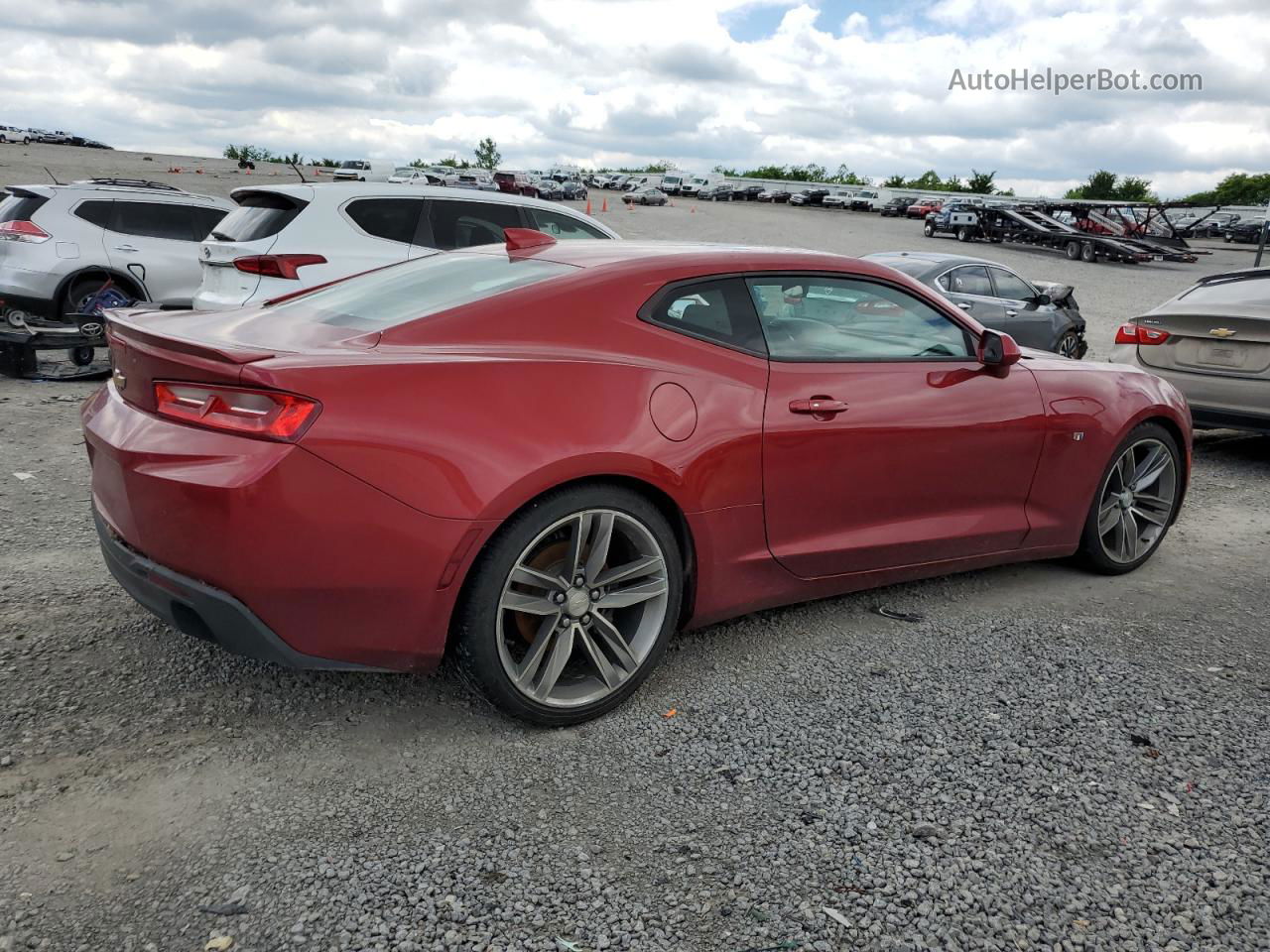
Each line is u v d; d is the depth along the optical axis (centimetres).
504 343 272
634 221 4138
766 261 326
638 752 272
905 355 354
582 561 281
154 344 253
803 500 322
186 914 201
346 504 238
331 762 261
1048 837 237
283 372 234
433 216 786
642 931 201
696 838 233
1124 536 432
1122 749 280
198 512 235
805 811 245
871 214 6288
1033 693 314
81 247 897
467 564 254
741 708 298
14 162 4488
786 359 320
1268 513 561
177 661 313
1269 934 206
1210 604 404
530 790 251
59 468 544
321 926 199
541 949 195
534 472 256
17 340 795
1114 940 203
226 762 259
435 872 217
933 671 328
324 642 248
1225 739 288
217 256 732
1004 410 371
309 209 734
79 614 345
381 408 242
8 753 257
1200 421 677
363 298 311
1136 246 3262
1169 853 232
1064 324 1067
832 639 353
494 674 266
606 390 276
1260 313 639
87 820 231
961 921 207
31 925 196
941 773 264
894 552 354
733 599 318
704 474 293
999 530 383
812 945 199
